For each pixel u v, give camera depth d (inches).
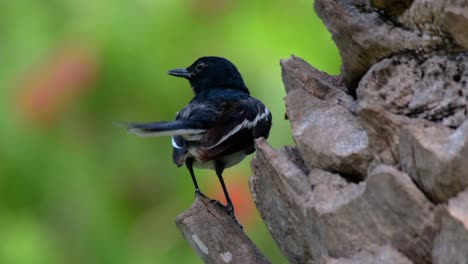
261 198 242.8
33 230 457.4
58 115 452.8
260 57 444.5
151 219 477.4
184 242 479.5
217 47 450.6
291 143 442.9
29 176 455.5
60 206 462.0
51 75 450.6
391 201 195.9
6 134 452.8
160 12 455.2
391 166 201.9
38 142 454.0
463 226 182.7
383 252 198.2
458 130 194.5
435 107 213.0
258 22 449.4
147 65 451.8
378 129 207.9
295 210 222.2
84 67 449.4
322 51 442.6
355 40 227.5
